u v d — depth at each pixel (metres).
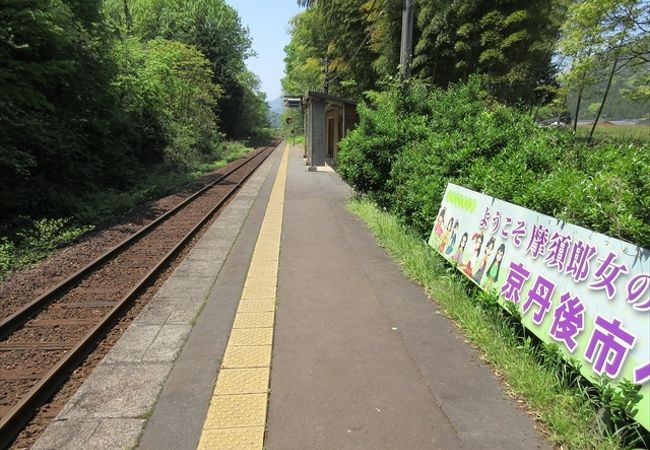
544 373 3.05
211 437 2.66
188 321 4.45
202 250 7.29
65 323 4.62
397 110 9.64
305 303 4.74
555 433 2.61
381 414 2.85
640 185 2.82
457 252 4.89
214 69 46.28
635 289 2.41
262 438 2.64
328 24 22.25
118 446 2.61
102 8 14.10
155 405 3.01
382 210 9.27
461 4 12.27
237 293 5.22
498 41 12.09
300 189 14.23
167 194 14.38
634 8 11.06
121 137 15.22
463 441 2.59
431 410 2.88
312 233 7.98
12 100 9.36
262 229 8.41
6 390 3.37
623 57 12.35
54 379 3.42
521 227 3.71
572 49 12.07
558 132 5.66
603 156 4.28
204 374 3.40
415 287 5.19
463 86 8.73
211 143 31.14
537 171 4.73
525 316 3.33
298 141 65.69
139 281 5.78
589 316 2.70
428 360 3.52
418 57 13.79
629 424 2.44
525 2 11.94
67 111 12.16
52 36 10.24
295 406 2.95
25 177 9.45
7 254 6.82
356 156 9.49
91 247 7.63
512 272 3.67
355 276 5.60
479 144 6.06
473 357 3.57
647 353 2.26
